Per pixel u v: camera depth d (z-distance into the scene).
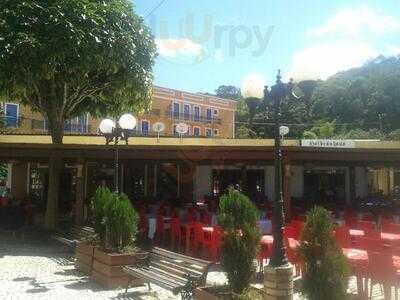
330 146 16.23
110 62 14.70
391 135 48.59
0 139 18.84
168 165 22.81
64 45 13.72
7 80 13.90
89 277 9.21
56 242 13.62
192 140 19.33
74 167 21.36
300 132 45.38
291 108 7.43
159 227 13.64
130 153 15.82
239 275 6.23
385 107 55.19
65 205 21.56
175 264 7.57
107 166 22.14
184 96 65.12
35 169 22.38
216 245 10.95
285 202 16.11
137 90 16.00
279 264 5.96
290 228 9.86
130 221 8.95
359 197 22.72
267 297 5.91
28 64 13.76
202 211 15.09
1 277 9.19
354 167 21.78
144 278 7.47
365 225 11.36
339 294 5.02
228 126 71.62
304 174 23.31
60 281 8.88
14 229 16.00
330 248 5.19
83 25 14.12
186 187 22.78
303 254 5.26
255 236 6.31
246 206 6.37
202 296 6.28
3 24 13.87
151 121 60.75
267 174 22.89
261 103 7.22
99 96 16.72
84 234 11.24
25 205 17.41
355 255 7.90
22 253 12.14
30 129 35.25
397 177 25.25
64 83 15.12
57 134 16.08
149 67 16.16
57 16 13.84
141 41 15.68
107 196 9.55
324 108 58.69
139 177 22.62
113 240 8.85
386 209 18.12
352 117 56.84
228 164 19.98
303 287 5.27
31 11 13.93
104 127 11.17
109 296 7.77
